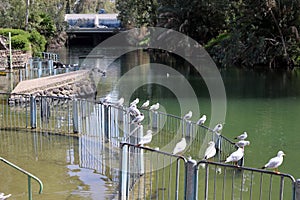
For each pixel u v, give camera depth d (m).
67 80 22.70
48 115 15.24
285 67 39.84
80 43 81.19
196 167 7.04
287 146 13.95
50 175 9.99
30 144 12.45
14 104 18.03
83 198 8.73
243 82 30.62
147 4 60.03
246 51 40.44
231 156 9.34
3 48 38.69
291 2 39.16
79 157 11.27
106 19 83.62
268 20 40.69
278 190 10.01
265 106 21.36
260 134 15.66
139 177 9.98
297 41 39.75
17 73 31.17
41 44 46.75
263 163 12.09
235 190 9.86
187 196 7.14
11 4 54.12
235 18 42.69
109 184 9.48
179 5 50.31
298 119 18.27
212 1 45.69
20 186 9.34
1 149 11.96
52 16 66.62
